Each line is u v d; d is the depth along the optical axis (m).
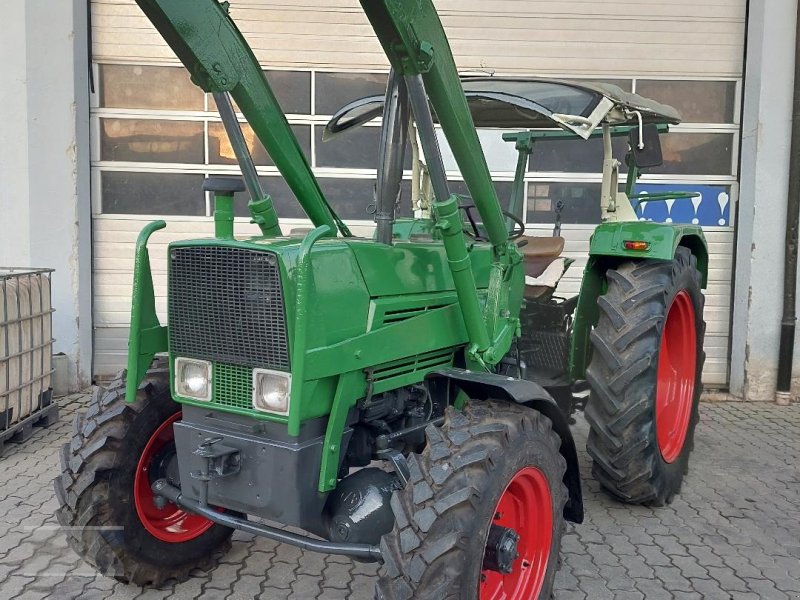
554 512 2.68
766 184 6.15
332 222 3.02
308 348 2.33
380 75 6.48
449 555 2.18
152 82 6.36
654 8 6.41
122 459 2.81
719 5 6.40
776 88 6.06
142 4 2.32
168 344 2.63
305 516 2.41
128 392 2.58
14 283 4.78
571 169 6.54
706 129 6.52
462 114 2.65
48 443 4.89
